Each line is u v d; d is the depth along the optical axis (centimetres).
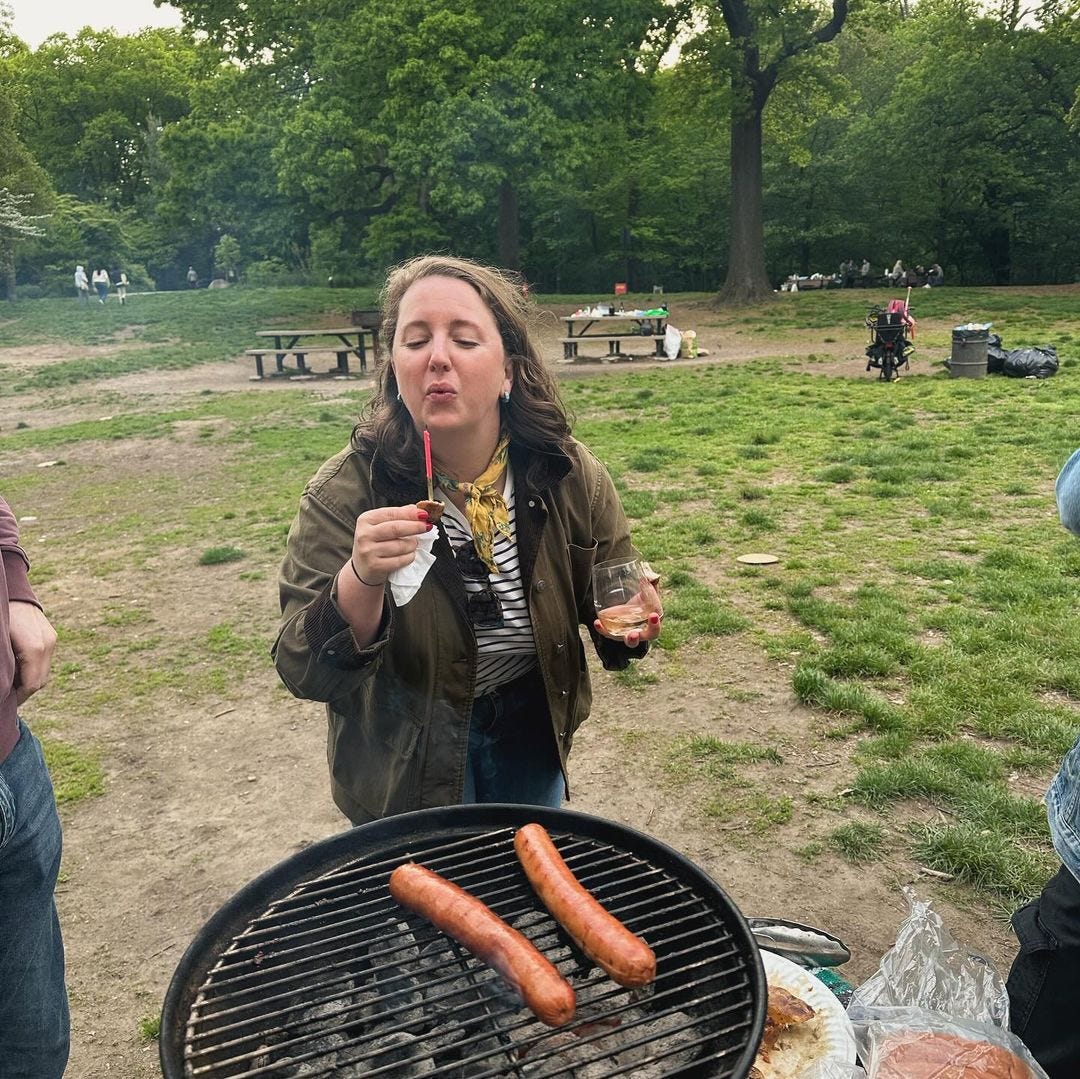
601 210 4162
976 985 215
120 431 1460
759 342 2186
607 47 2497
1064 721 422
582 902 164
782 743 431
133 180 5828
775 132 3044
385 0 2598
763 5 2492
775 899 328
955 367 1445
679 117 3022
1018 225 3975
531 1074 156
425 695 213
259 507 938
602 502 238
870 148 3809
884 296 2756
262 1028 161
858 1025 202
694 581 636
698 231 4350
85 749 474
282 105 2869
